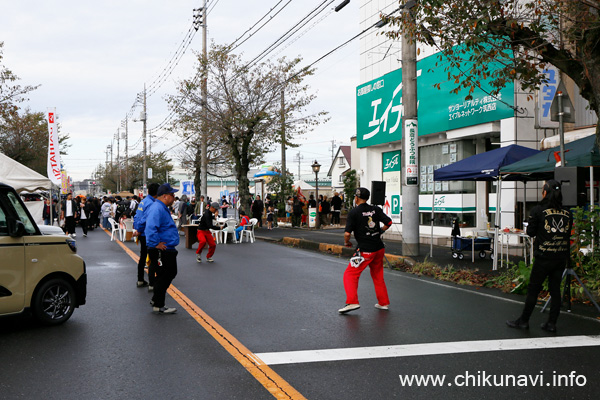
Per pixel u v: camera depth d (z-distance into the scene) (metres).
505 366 5.24
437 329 6.74
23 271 6.67
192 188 36.25
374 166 23.88
